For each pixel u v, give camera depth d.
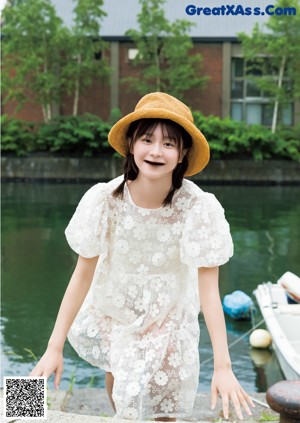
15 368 4.78
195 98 25.02
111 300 2.08
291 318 5.14
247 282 7.90
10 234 11.41
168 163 1.89
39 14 23.33
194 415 3.19
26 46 23.61
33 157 22.61
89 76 24.05
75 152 22.88
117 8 26.42
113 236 2.05
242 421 2.90
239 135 22.28
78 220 2.03
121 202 2.02
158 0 23.56
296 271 8.52
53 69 24.23
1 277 7.99
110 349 2.10
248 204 16.31
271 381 4.67
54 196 17.81
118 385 1.99
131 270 2.05
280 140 22.25
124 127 1.95
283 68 23.42
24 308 6.54
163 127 1.87
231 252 2.02
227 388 1.79
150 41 23.91
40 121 25.12
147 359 2.00
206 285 1.98
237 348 5.39
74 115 23.75
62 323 1.97
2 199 16.98
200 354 5.12
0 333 5.71
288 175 22.17
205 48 24.78
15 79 23.75
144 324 2.04
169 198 1.99
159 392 2.03
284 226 12.59
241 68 25.08
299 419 1.56
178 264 2.08
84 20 23.33
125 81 24.66
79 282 2.02
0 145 22.02
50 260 9.09
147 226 2.01
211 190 20.20
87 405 3.36
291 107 24.91
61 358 1.92
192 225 1.99
